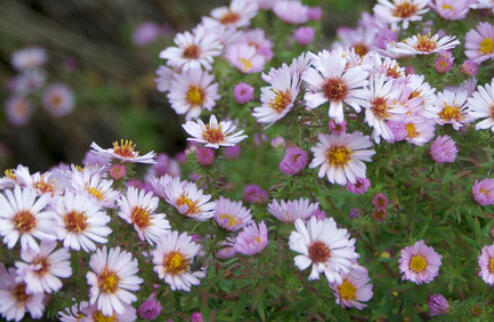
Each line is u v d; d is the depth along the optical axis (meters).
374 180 0.63
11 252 0.56
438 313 0.63
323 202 0.67
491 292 0.63
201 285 0.61
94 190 0.60
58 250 0.55
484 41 0.68
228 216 0.62
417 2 0.72
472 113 0.62
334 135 0.59
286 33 0.81
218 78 0.77
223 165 0.72
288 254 0.60
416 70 0.67
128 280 0.57
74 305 0.58
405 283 0.64
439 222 0.65
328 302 0.61
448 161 0.61
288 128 0.61
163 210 0.62
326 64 0.59
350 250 0.58
